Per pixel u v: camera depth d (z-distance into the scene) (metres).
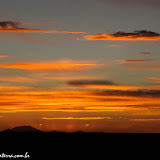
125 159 165.88
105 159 165.00
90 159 165.00
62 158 168.50
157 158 170.38
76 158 169.00
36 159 169.00
